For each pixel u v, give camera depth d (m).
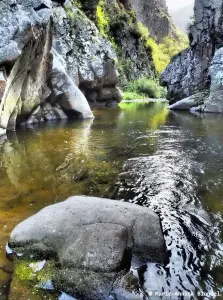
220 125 12.41
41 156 7.23
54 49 17.78
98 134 10.27
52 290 2.71
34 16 10.16
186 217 4.08
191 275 2.92
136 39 46.34
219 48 19.61
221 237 3.58
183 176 5.80
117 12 42.34
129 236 3.16
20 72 10.21
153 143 8.78
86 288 2.65
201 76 22.06
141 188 5.21
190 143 8.76
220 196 4.80
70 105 14.27
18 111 11.01
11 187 5.16
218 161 6.82
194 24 22.66
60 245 3.07
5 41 8.80
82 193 4.96
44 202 4.55
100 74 23.39
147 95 40.28
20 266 2.97
